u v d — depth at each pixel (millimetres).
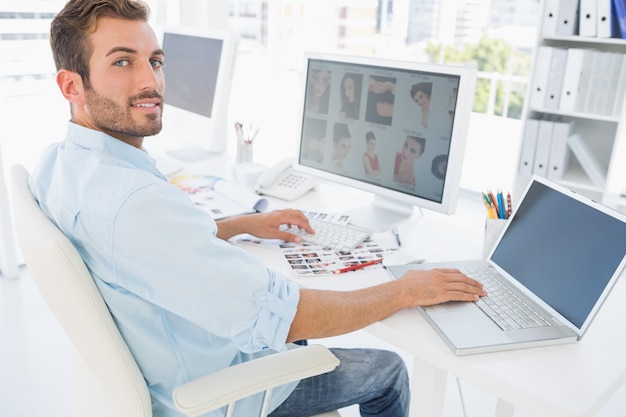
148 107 1033
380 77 1460
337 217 1567
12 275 2605
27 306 2398
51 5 2486
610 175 2752
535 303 1106
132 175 902
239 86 5500
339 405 1225
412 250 1398
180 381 997
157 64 1073
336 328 1004
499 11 5020
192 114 2055
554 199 1153
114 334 878
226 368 942
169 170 1936
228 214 1547
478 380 940
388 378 1277
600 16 2656
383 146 1492
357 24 6473
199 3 3010
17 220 970
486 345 971
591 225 1042
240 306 920
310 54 1608
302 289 1006
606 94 2730
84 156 971
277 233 1403
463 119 1321
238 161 1989
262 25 6211
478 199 3904
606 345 1011
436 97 1359
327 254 1363
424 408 1160
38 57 2496
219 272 903
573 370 937
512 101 6203
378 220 1547
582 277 1025
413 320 1078
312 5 5555
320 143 1642
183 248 887
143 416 904
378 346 2229
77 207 894
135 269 889
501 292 1145
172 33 2139
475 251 1398
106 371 898
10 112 2467
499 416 1474
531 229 1183
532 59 2883
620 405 1867
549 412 859
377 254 1366
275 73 5500
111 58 977
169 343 971
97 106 1002
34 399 1859
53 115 2607
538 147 2953
